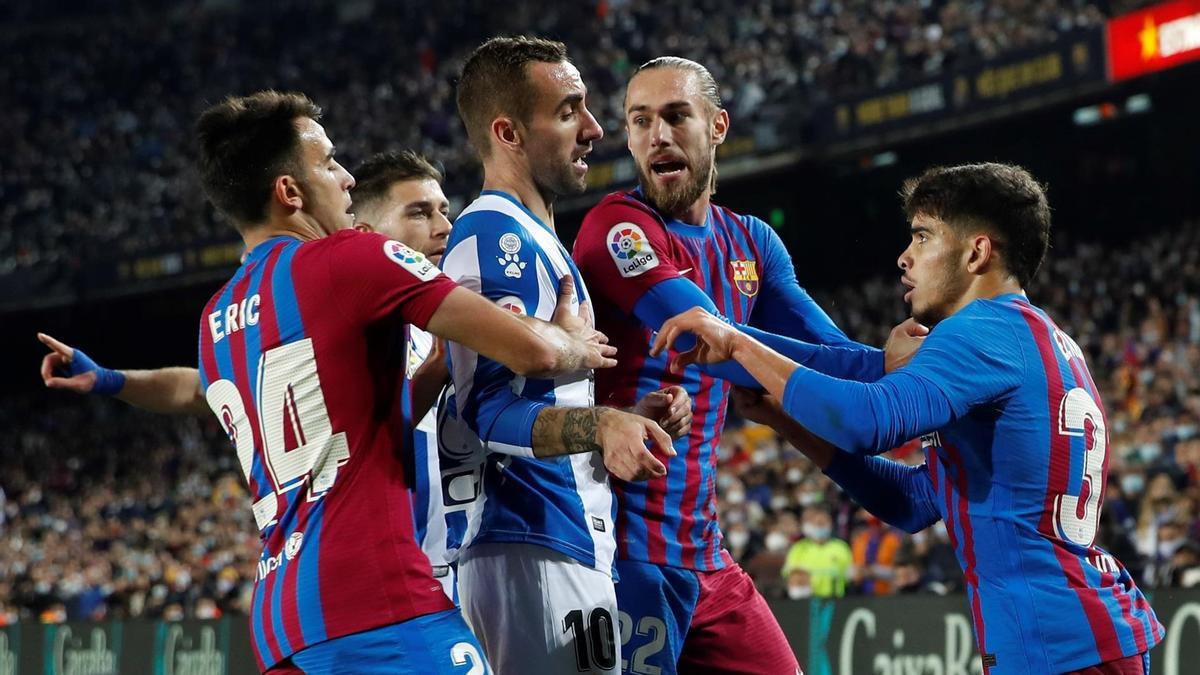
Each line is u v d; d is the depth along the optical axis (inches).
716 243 321.7
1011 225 268.5
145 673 896.9
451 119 1973.4
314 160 261.1
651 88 309.1
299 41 2431.1
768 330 342.6
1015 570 255.9
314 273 239.6
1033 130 1587.1
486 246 270.4
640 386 303.3
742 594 316.5
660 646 296.4
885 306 1526.8
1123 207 1600.6
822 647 640.4
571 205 1626.5
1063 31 1270.9
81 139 2358.5
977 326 255.8
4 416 2310.5
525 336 235.0
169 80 2433.6
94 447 2070.6
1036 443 255.9
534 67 284.7
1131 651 254.4
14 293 2150.6
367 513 234.7
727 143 1588.3
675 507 303.1
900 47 1513.3
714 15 1871.3
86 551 1487.5
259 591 241.9
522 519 269.4
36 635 972.6
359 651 229.6
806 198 1806.1
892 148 1488.7
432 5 2289.6
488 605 271.0
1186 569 689.6
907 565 779.4
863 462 304.0
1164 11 1173.1
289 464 238.4
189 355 2412.6
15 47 2610.7
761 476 1065.5
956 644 594.6
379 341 241.9
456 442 285.7
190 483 1777.8
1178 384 1001.5
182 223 2022.6
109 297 2053.4
